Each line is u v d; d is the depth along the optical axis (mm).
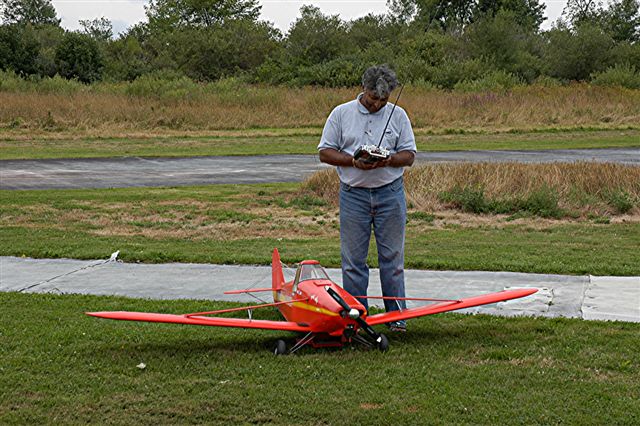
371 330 5930
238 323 5719
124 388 5168
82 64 53031
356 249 6609
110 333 6504
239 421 4633
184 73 60500
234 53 63750
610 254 10164
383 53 53500
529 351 5996
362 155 6062
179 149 26641
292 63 57000
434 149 26625
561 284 8469
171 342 6289
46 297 7914
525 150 26391
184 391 5109
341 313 5594
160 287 8492
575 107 38406
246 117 34219
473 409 4781
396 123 6395
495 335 6492
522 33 66625
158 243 11273
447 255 10188
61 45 53188
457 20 72938
